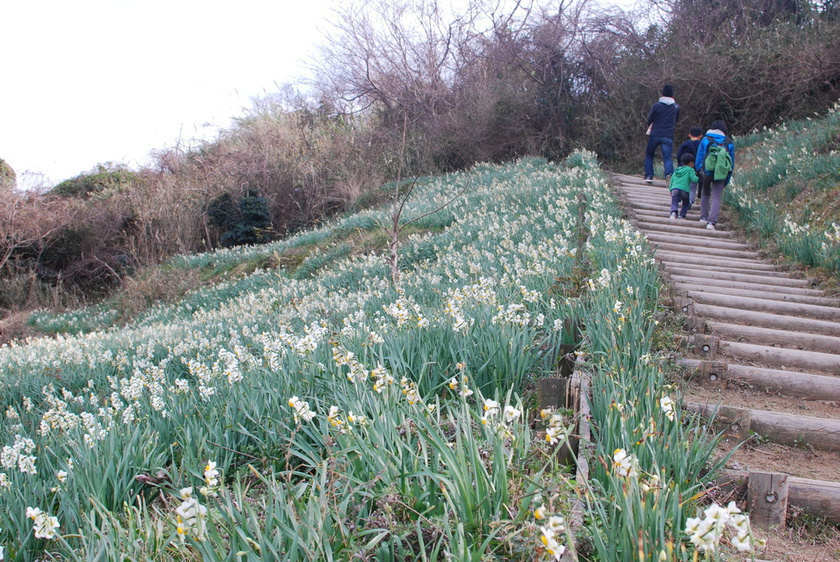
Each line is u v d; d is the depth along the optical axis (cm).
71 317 1706
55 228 2114
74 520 305
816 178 981
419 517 231
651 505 220
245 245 1825
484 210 1197
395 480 262
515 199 1227
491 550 224
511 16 2177
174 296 1587
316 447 345
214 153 2327
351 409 320
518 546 213
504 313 445
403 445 278
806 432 369
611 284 535
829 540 281
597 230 755
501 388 402
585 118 1947
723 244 891
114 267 2123
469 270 814
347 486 260
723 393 442
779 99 1571
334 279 1094
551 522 191
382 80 2248
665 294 587
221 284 1448
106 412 428
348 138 2194
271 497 245
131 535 256
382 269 1055
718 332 542
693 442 292
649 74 1827
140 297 1619
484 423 271
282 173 2103
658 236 892
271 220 2039
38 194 2238
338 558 224
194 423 391
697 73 1692
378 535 225
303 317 761
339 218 1911
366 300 757
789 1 1800
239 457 373
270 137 2211
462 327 430
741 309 628
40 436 436
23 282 1998
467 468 249
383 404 326
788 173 1059
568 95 2031
